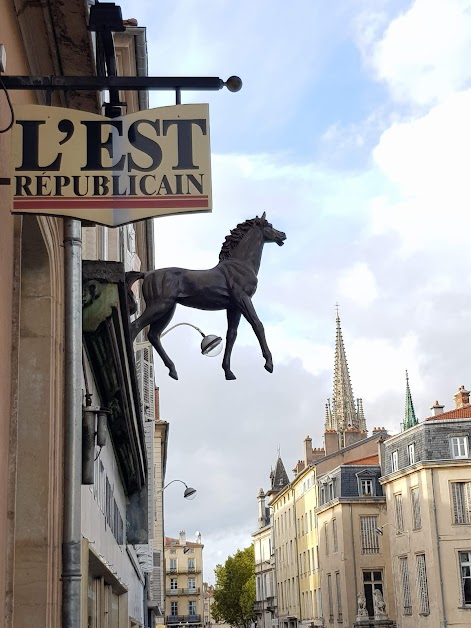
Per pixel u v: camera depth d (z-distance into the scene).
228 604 107.94
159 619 57.84
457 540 41.12
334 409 107.25
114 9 5.38
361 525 52.19
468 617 40.12
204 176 4.52
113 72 5.66
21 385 6.10
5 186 4.69
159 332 8.28
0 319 4.66
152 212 4.45
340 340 109.62
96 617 9.73
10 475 5.05
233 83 4.72
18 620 5.66
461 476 41.75
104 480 10.19
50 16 5.42
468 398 49.06
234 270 8.30
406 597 44.12
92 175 4.45
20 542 5.79
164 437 39.16
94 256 10.99
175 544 136.62
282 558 75.19
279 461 97.81
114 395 9.48
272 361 8.10
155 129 4.55
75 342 5.31
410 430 44.16
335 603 53.66
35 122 4.48
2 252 4.69
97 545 9.19
